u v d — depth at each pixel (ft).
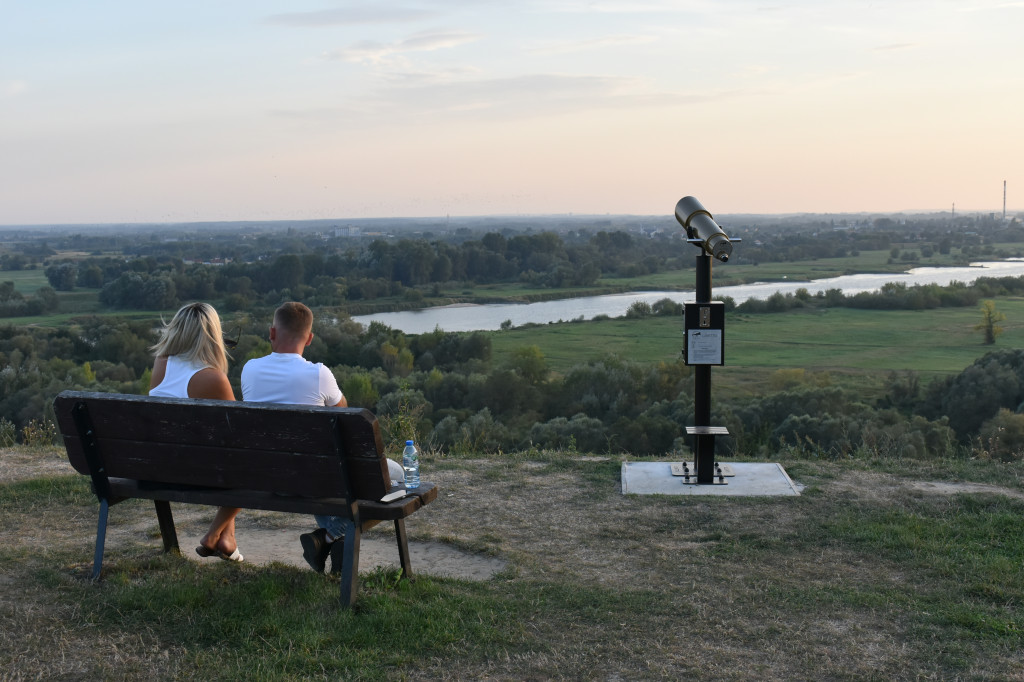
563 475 21.39
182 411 12.11
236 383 148.87
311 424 11.50
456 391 172.86
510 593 13.05
